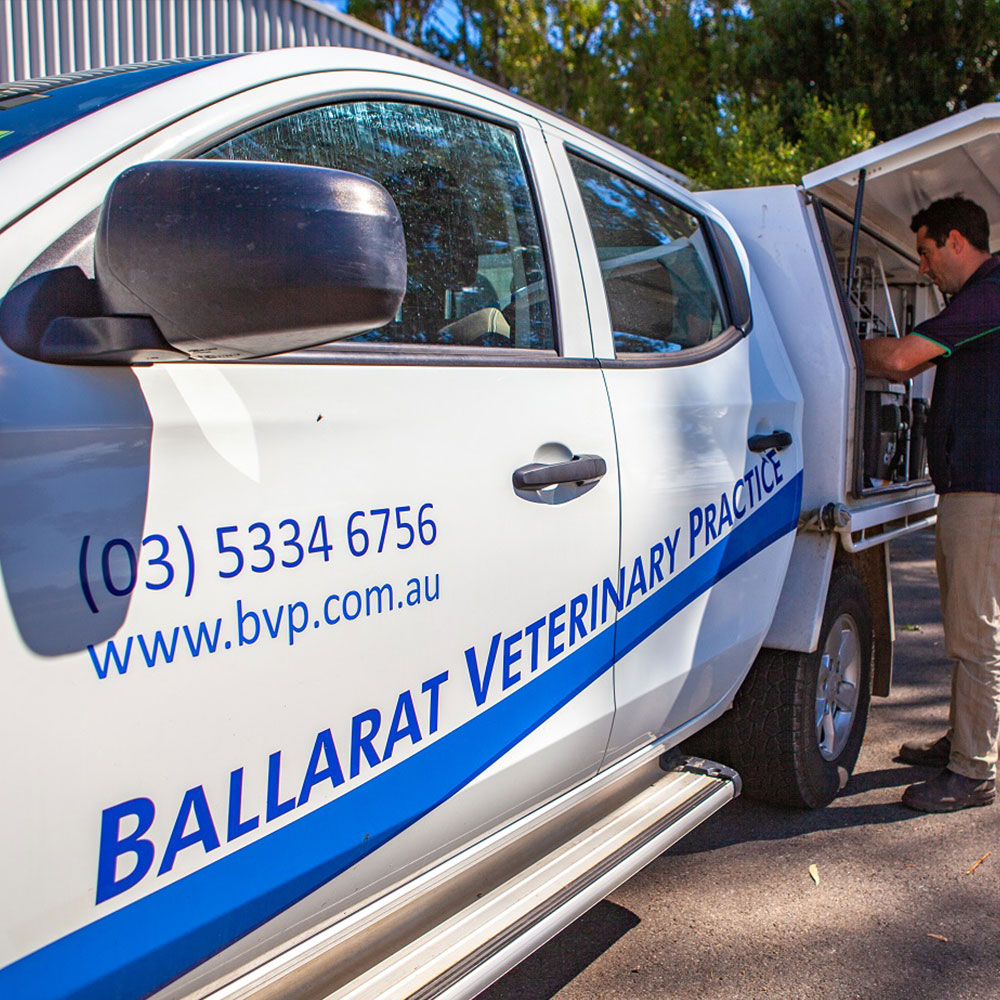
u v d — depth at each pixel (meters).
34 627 1.18
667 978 2.56
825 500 3.31
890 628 3.91
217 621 1.38
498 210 2.07
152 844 1.31
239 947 1.49
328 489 1.53
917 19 12.91
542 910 1.94
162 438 1.33
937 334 3.35
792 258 3.40
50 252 1.30
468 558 1.79
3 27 7.42
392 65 1.91
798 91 13.76
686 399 2.50
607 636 2.19
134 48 8.27
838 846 3.26
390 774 1.66
